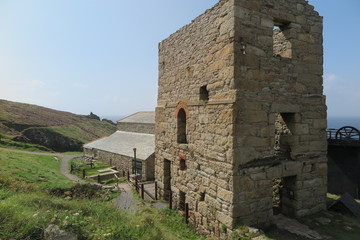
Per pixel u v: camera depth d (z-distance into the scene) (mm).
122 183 14891
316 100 7488
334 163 10695
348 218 7059
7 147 27984
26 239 3973
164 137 10227
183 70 8742
